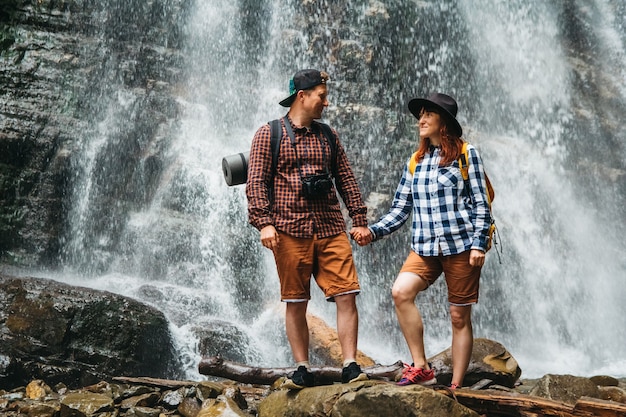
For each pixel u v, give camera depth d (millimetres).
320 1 15047
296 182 3777
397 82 15117
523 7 17406
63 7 13266
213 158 13344
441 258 3959
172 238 12062
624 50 18797
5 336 6848
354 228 3941
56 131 12492
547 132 16766
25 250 11773
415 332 3910
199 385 4500
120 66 13500
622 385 5422
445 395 3408
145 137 13164
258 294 12000
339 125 14242
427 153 4039
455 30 16188
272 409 3779
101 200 12539
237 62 14656
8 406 4766
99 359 6984
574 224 15734
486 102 16328
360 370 3693
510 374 5035
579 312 14805
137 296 10305
